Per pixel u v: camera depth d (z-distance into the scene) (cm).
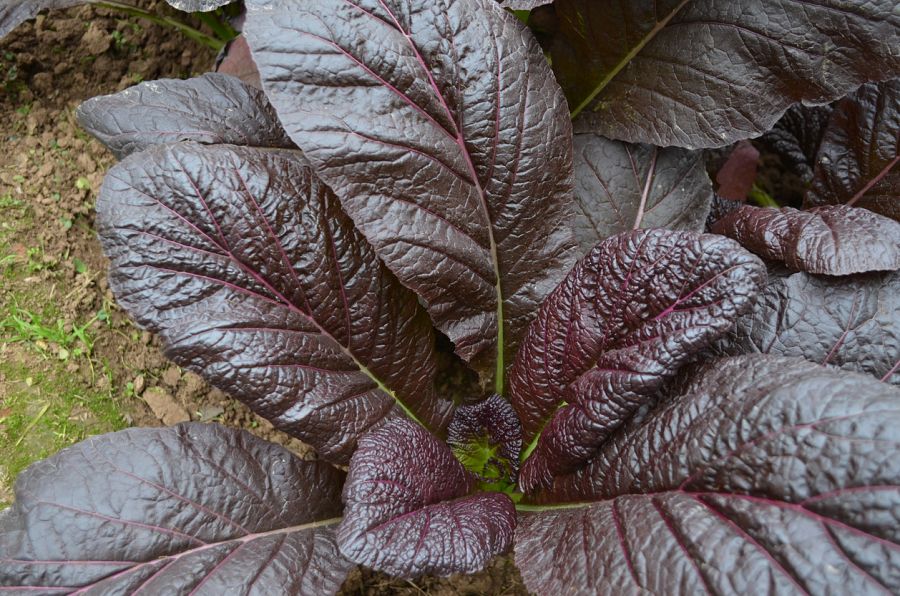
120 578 72
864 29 78
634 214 87
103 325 91
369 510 71
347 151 73
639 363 71
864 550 63
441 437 84
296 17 73
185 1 83
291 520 76
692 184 87
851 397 66
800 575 64
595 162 87
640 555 68
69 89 99
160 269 74
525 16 90
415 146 75
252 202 75
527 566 73
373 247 75
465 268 79
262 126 84
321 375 77
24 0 89
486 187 78
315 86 73
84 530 72
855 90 85
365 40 74
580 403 74
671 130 84
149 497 73
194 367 74
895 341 76
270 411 75
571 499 76
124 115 82
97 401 88
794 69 81
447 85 76
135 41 101
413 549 71
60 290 91
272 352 75
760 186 106
